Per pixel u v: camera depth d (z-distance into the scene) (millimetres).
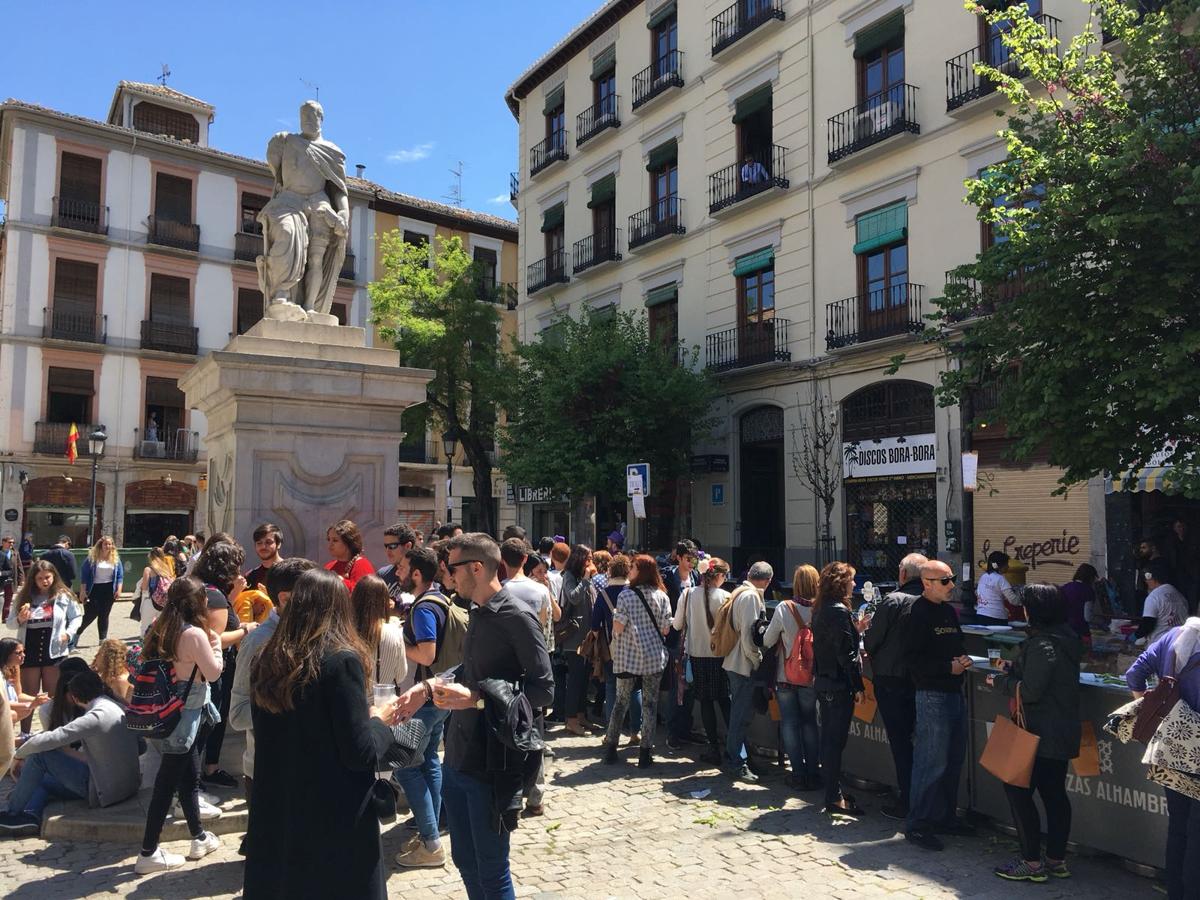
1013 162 9359
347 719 2500
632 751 7410
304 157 8008
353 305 35719
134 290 31328
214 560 5070
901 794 5516
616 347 19656
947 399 9766
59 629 7566
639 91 23797
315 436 7348
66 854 4715
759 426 20422
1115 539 13414
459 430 26250
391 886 4359
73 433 27891
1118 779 4594
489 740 3232
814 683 5824
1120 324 8203
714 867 4691
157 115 33719
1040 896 4293
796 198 19250
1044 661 4410
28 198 29391
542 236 28234
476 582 3512
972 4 9992
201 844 4664
